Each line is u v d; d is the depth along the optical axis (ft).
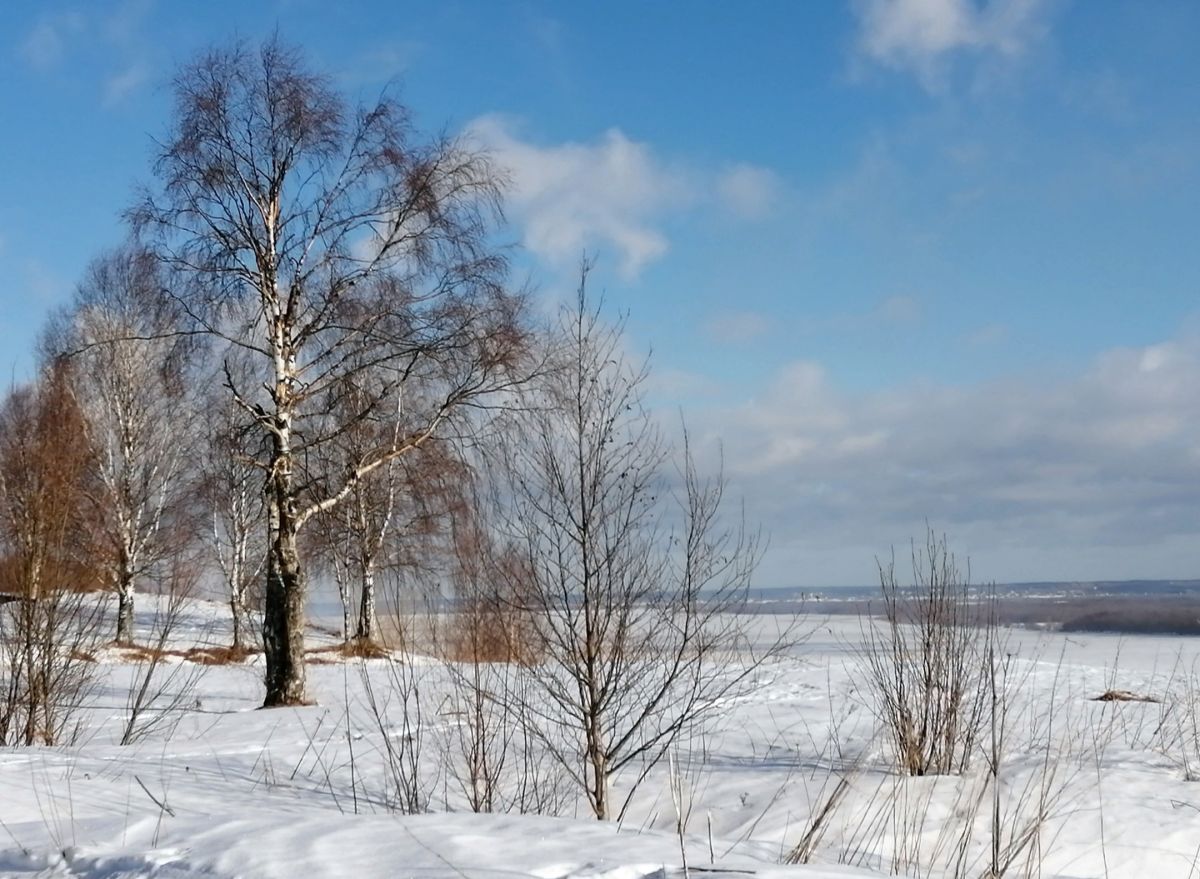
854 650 33.99
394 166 47.39
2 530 33.94
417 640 23.59
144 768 25.95
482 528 22.99
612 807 24.20
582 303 22.94
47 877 14.84
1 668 33.60
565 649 22.03
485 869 13.03
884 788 24.79
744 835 21.54
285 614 46.34
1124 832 21.90
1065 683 50.47
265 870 13.44
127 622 78.54
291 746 31.22
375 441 52.54
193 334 48.32
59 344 85.87
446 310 47.80
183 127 46.57
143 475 84.23
